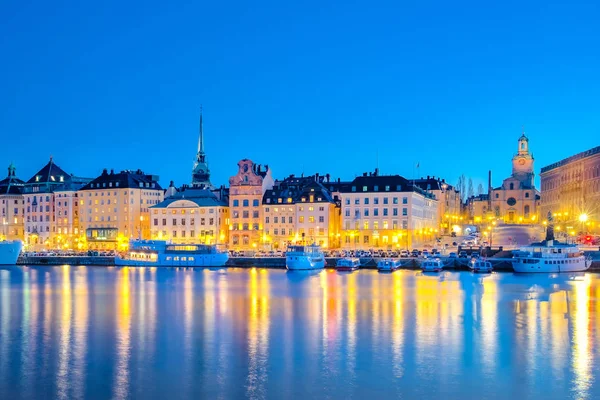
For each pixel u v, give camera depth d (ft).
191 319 337.31
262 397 215.31
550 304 376.89
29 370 243.40
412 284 490.08
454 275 568.82
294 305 381.40
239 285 494.18
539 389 220.84
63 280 549.95
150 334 300.20
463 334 295.28
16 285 506.89
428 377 233.14
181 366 247.50
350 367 244.83
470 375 234.79
